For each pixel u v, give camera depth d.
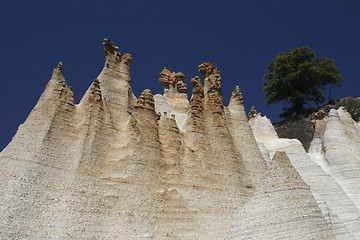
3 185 19.28
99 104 24.16
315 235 20.81
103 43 28.61
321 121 44.56
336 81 66.88
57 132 22.06
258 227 20.89
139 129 24.09
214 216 22.77
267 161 32.66
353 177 32.53
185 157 24.89
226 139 27.11
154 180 22.64
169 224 21.27
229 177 25.25
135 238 20.03
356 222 28.75
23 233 18.08
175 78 38.28
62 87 23.69
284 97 68.56
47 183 20.11
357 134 39.50
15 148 21.03
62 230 18.88
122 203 21.06
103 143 22.97
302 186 22.78
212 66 31.72
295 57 69.12
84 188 20.72
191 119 26.94
